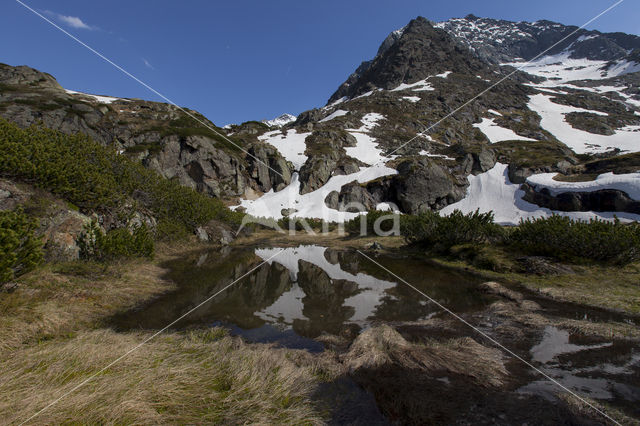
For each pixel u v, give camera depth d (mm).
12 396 2740
